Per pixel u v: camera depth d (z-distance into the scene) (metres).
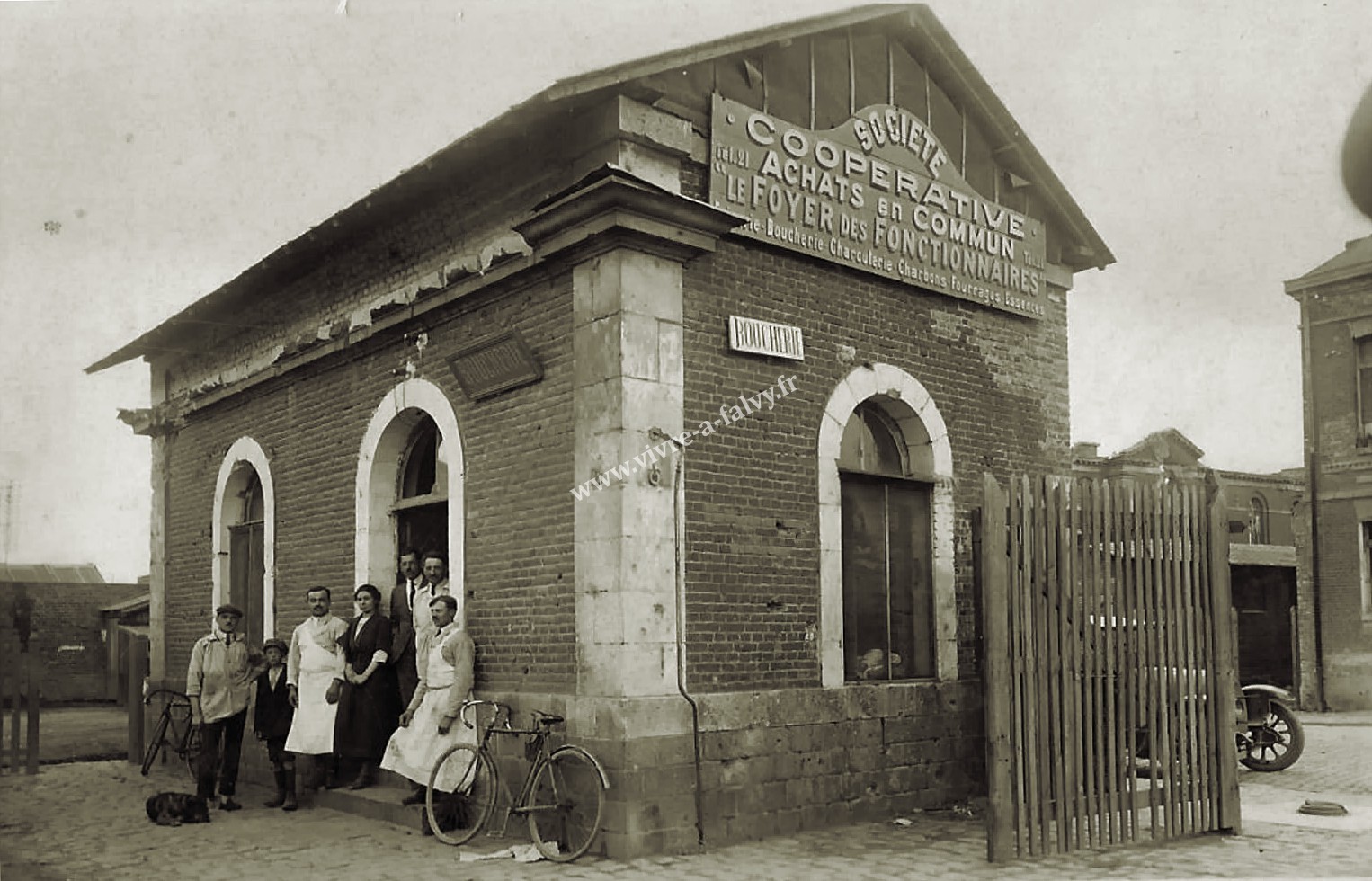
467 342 8.84
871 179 9.11
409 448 10.05
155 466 14.10
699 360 7.81
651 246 7.48
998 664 6.82
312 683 9.36
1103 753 7.29
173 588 13.57
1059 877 6.43
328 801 9.48
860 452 9.21
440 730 8.05
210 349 13.02
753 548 7.96
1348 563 18.03
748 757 7.64
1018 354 10.39
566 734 7.38
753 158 8.23
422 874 6.75
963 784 9.16
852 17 8.89
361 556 9.95
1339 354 18.06
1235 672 8.11
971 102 9.98
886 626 9.07
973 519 9.66
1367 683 17.70
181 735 12.76
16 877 6.89
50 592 24.08
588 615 7.34
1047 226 10.86
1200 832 7.74
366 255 10.21
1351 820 8.40
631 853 6.94
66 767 12.96
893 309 9.27
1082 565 7.30
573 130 7.84
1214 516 8.03
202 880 6.75
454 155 8.20
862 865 6.78
